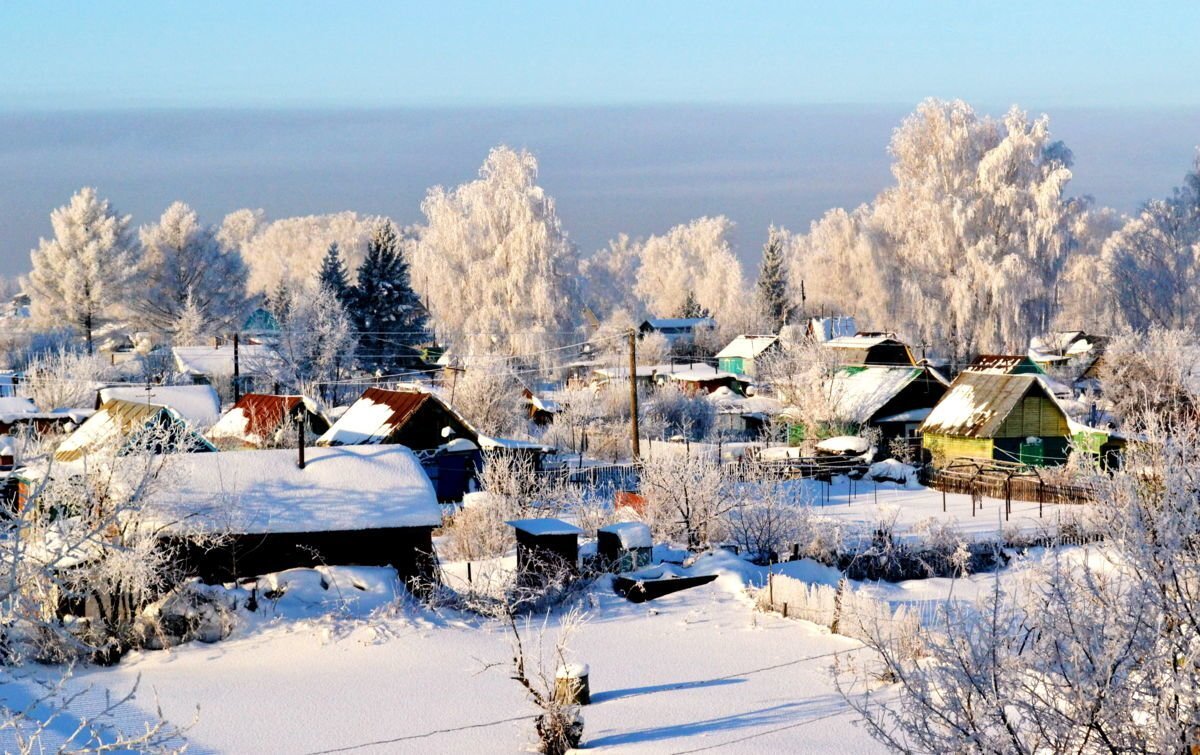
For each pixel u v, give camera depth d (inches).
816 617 1087.0
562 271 3447.3
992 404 2193.7
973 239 3408.0
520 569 1203.2
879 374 2573.8
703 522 1475.1
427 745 764.0
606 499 1782.7
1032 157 3459.6
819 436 2460.6
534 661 975.0
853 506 1814.7
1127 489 460.8
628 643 1040.8
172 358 3395.7
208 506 1087.6
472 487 1907.0
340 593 1107.9
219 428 2069.4
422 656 978.7
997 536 1427.2
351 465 1216.8
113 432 1010.1
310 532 1125.1
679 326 5054.1
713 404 2938.0
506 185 3528.5
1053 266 3371.1
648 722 809.5
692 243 7381.9
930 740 457.4
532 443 2025.1
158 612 986.1
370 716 823.1
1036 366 2699.3
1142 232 3821.4
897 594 1187.3
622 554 1290.6
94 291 4104.3
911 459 2390.5
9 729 694.5
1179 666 441.1
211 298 4421.8
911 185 3550.7
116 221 4266.7
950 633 479.2
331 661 959.0
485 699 867.4
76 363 2918.3
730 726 789.2
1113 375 2436.0
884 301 3580.2
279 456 1218.6
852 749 722.8
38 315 4180.6
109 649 949.2
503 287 3363.7
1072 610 451.2
